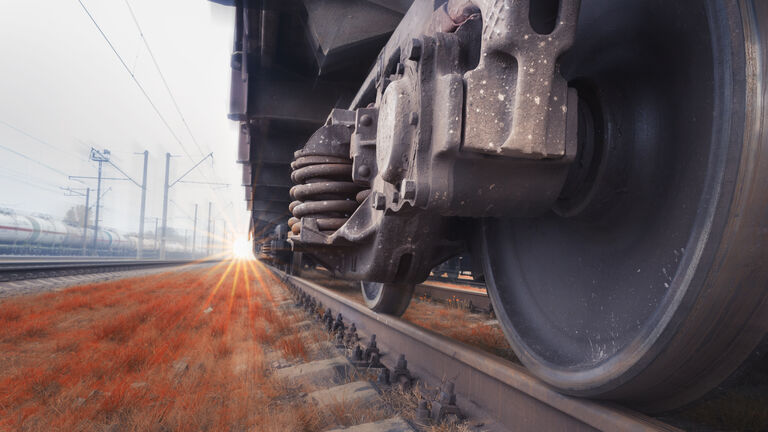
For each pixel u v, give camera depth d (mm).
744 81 1196
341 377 3389
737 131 1204
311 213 3484
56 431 2486
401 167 1915
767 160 1173
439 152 1629
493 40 1465
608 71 1902
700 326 1336
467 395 2703
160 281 16531
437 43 1734
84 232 50438
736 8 1214
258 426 2449
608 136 1827
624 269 1838
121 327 5688
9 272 14141
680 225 1557
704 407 2270
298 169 3654
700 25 1479
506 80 1505
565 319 2150
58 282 15047
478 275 2996
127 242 67875
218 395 3000
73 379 3436
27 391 3260
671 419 2240
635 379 1540
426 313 6949
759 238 1222
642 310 1684
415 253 3121
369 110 2814
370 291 5184
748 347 1417
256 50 7426
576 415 1787
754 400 2277
